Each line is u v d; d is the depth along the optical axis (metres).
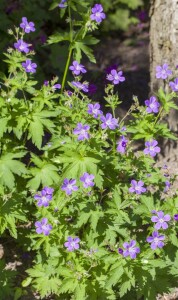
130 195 1.30
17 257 1.46
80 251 1.29
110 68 1.89
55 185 1.31
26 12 2.04
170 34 1.62
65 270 1.31
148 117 1.38
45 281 1.36
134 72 2.13
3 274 1.37
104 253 1.30
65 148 1.32
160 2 1.63
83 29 1.42
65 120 1.36
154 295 1.32
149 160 1.36
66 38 1.43
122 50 2.32
